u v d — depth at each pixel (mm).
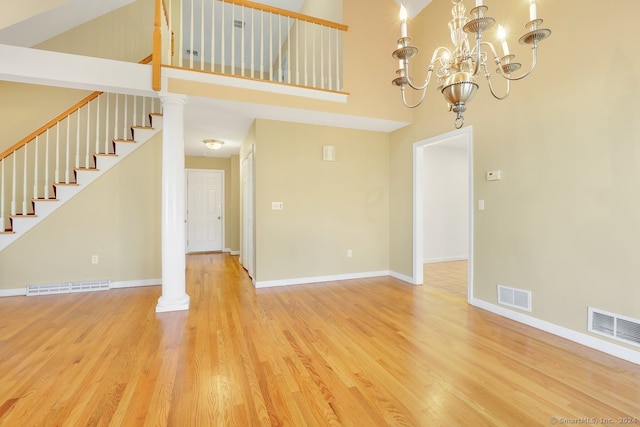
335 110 3719
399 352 2240
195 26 5641
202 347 2305
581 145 2336
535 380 1878
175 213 3100
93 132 4367
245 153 5078
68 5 4156
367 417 1554
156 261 4188
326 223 4352
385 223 4719
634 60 2045
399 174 4484
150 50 4988
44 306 3242
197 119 4016
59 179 4277
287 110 3615
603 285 2219
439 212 6188
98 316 2945
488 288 3121
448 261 6223
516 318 2842
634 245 2057
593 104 2262
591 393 1744
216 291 3848
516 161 2814
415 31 4117
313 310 3148
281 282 4121
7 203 4109
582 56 2326
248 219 4848
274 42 6402
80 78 2785
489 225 3092
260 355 2188
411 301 3453
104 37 4766
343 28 3758
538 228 2646
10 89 4191
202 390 1770
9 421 1501
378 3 4000
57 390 1757
